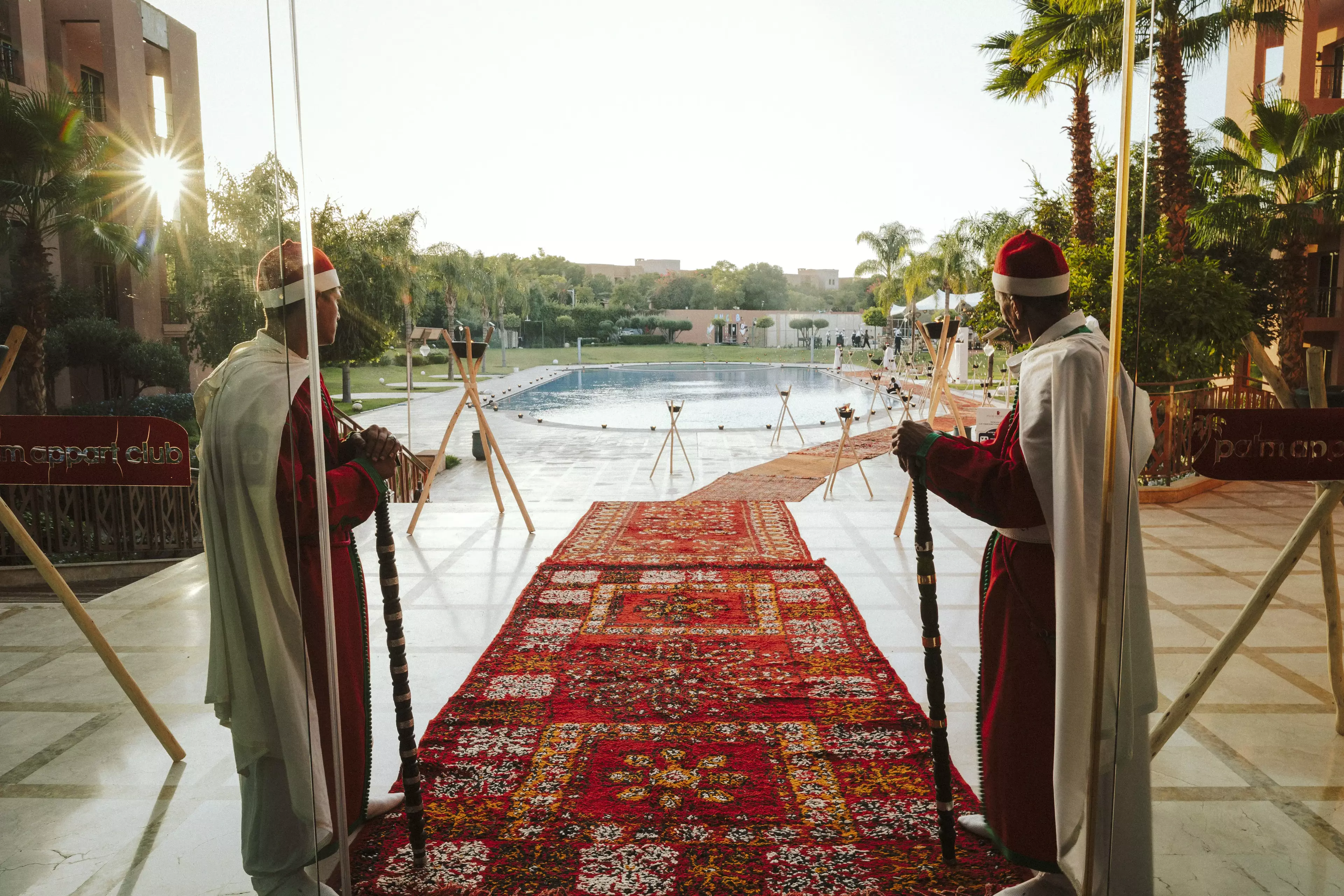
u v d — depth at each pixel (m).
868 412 17.97
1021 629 1.91
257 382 1.66
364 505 1.99
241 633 1.72
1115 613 1.64
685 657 3.57
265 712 1.73
